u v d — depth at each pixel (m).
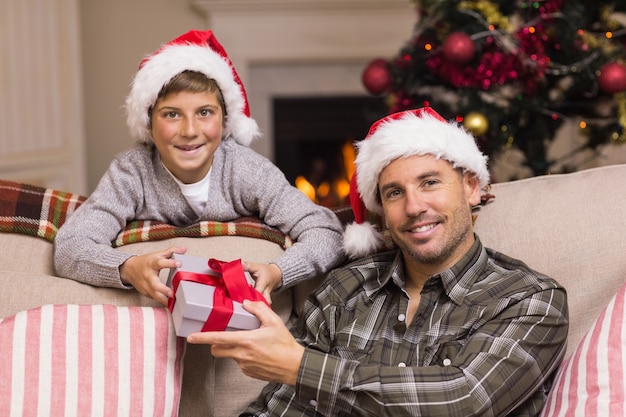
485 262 1.56
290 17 4.16
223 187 1.79
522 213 1.70
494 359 1.38
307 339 1.63
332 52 4.18
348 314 1.61
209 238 1.74
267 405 1.58
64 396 1.44
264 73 4.35
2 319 1.52
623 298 1.45
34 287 1.62
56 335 1.48
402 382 1.37
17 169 3.63
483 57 2.79
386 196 1.55
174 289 1.49
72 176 4.06
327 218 1.77
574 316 1.60
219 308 1.38
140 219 1.79
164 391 1.50
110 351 1.49
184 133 1.66
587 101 2.96
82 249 1.64
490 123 2.79
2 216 1.75
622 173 1.70
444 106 2.95
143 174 1.76
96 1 4.28
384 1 4.08
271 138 4.43
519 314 1.44
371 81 2.98
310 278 1.70
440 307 1.53
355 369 1.39
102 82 4.34
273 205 1.76
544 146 3.04
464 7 2.84
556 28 2.79
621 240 1.62
